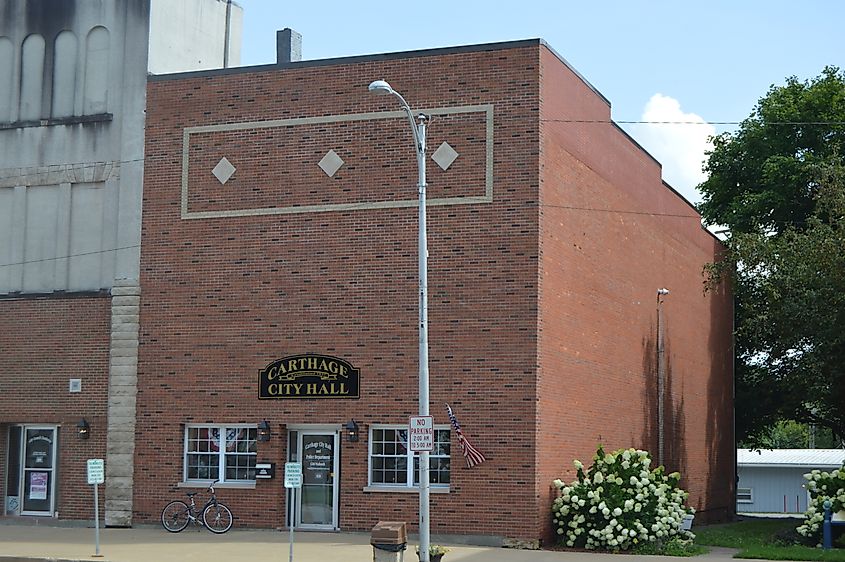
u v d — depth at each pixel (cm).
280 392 2900
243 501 2905
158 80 3125
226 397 2948
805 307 3384
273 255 2944
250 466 2936
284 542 2641
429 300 2786
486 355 2728
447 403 2747
